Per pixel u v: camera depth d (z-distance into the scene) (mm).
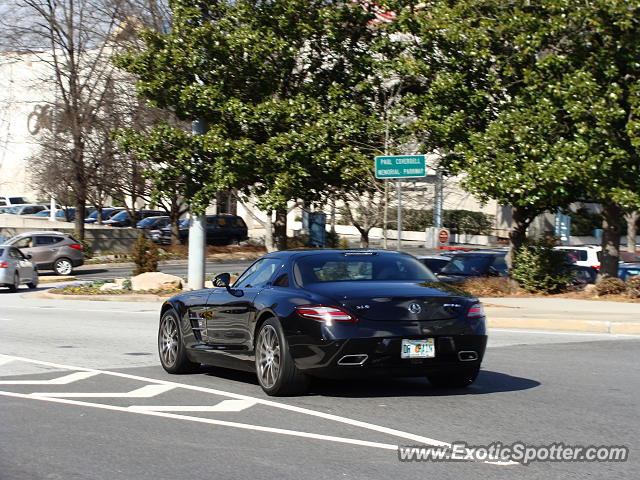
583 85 19094
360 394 9234
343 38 24375
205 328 10492
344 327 8328
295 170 23188
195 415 8172
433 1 22641
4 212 60719
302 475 5949
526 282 21719
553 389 9570
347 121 23109
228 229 50500
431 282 9281
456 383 9523
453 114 21297
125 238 45281
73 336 15867
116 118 37469
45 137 42156
